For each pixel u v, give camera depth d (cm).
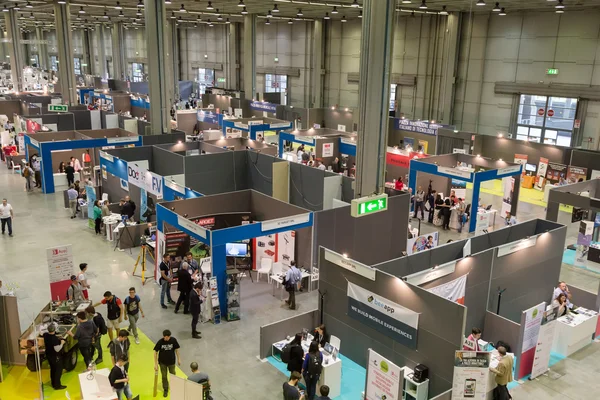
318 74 3738
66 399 853
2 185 2209
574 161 2197
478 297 1045
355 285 973
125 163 1748
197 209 1404
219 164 1881
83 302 1033
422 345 871
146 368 952
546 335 946
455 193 1889
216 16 3928
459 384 805
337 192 1653
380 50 1091
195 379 782
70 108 3212
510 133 2697
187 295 1154
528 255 1138
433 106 3041
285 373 954
